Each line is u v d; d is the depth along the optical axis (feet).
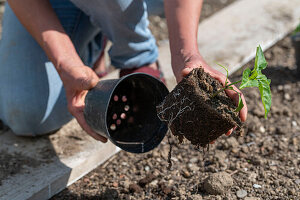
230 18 5.26
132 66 3.54
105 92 2.73
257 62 2.49
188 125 2.59
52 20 3.12
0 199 2.97
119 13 3.19
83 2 3.22
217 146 3.49
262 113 3.79
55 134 3.57
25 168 3.22
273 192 2.99
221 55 4.44
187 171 3.25
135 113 3.11
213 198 2.96
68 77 2.90
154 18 5.81
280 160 3.29
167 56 4.52
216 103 2.55
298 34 4.37
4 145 3.45
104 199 3.08
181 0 2.89
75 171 3.24
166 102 2.67
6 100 3.39
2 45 3.55
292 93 4.11
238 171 3.20
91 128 2.89
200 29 5.04
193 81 2.58
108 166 3.38
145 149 2.85
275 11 5.34
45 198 3.10
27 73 3.41
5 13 3.68
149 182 3.17
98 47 3.97
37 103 3.38
